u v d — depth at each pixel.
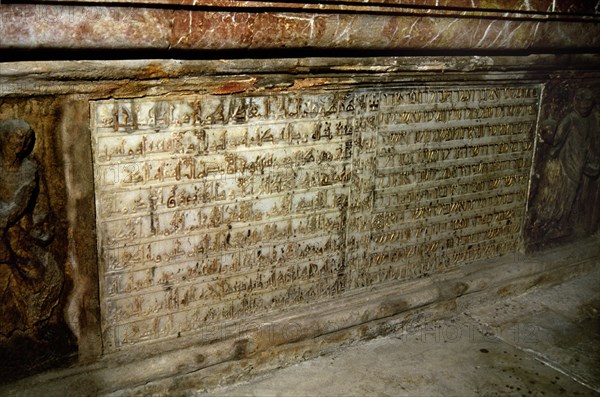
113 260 1.26
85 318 1.26
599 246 2.10
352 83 1.44
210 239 1.36
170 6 1.12
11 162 1.12
